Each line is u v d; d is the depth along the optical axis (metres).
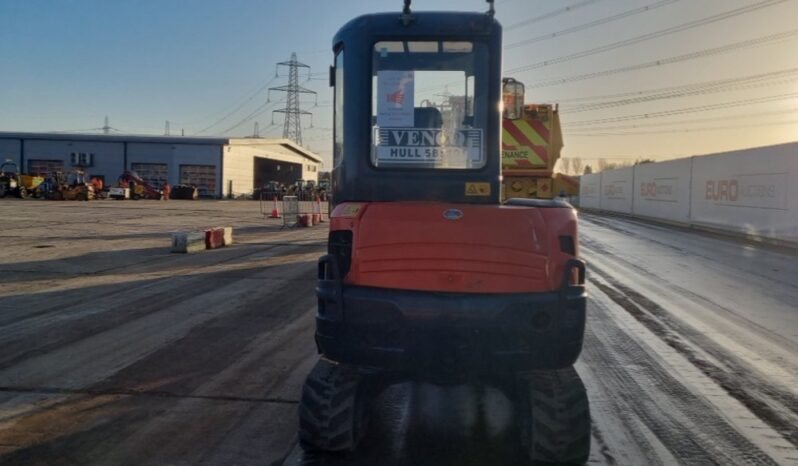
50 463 4.45
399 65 4.91
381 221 4.38
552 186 13.11
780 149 19.02
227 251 16.69
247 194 66.75
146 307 9.54
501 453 4.72
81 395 5.82
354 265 4.31
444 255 4.22
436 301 4.14
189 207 40.19
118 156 63.44
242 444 4.83
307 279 12.20
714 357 7.39
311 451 4.68
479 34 4.88
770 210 19.62
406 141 4.92
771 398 6.05
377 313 4.20
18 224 23.31
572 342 4.22
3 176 45.19
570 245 4.35
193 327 8.37
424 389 6.09
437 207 4.50
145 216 29.80
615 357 7.33
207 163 64.06
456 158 4.92
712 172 23.83
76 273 12.55
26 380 6.20
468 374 4.26
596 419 5.46
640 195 32.00
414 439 4.96
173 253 15.95
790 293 11.43
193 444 4.82
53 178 47.06
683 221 26.42
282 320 8.82
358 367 4.45
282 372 6.56
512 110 5.75
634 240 20.59
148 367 6.66
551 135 12.96
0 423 5.16
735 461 4.69
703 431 5.23
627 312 9.74
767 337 8.30
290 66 81.38
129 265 13.79
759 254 17.06
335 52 5.34
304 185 64.75
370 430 5.12
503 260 4.20
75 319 8.70
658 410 5.70
